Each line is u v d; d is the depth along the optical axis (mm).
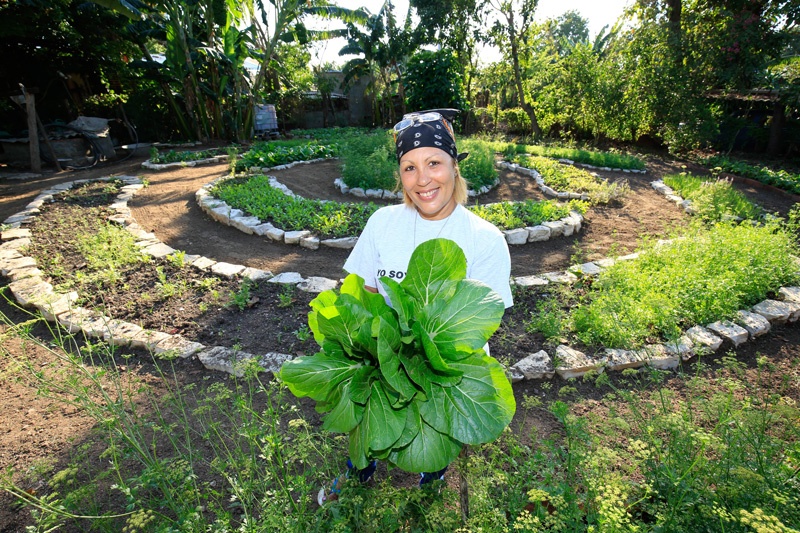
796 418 2121
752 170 10695
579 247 6113
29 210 6777
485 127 21625
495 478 1751
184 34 13570
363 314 1160
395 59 20078
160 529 1635
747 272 4406
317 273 5172
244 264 5395
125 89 16328
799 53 14781
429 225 1736
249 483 1834
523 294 4566
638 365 3396
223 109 16234
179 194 8375
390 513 1581
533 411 3014
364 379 1194
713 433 2023
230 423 2811
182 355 3496
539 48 18703
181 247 5895
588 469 1770
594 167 11422
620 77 15156
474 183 8812
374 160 9180
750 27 12641
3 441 2686
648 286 4230
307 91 23266
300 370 1191
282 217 6578
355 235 6016
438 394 1183
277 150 11547
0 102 12258
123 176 9680
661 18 14586
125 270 4945
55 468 2471
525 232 6207
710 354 3561
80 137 11656
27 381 3148
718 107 14156
